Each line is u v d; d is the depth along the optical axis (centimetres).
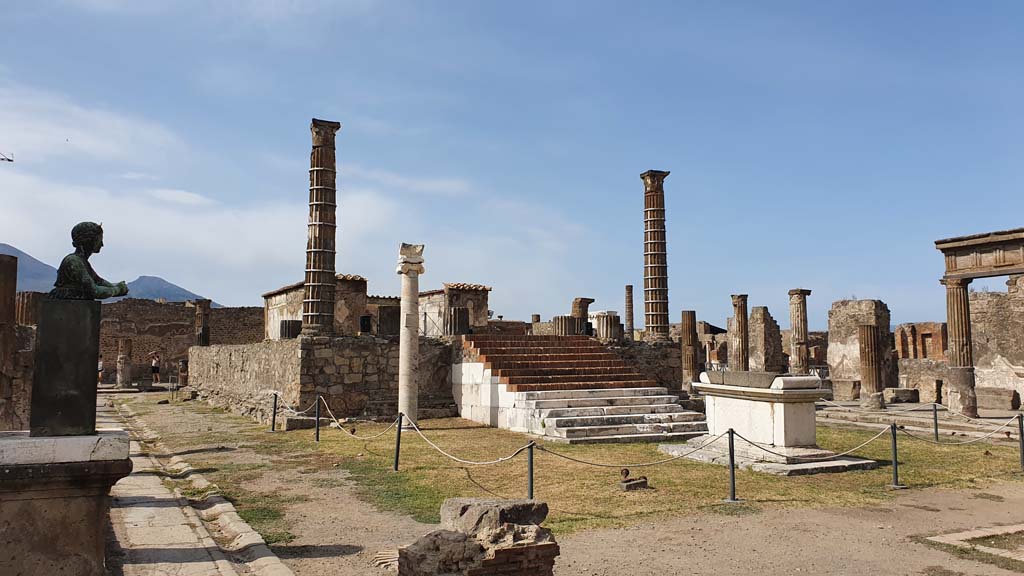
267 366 2306
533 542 595
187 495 1053
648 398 1877
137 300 5009
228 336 5256
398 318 2203
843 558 741
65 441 499
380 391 2062
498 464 1292
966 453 1447
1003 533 839
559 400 1784
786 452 1248
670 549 768
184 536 788
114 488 1067
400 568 591
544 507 636
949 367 2050
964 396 2003
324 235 2122
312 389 1973
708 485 1105
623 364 2119
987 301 2809
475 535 602
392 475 1191
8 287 1097
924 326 3531
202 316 4131
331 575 674
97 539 510
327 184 2145
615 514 921
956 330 2028
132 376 4788
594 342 2277
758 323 3828
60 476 492
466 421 1998
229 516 893
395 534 827
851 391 3031
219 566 675
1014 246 1872
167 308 5094
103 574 512
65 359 522
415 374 1942
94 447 506
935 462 1335
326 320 2102
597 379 1981
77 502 504
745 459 1279
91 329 534
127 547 740
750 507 966
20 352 1115
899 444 1583
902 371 3106
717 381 1431
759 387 1310
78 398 523
